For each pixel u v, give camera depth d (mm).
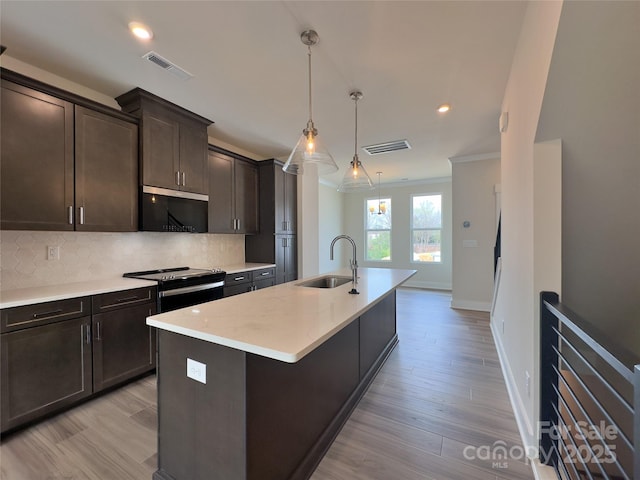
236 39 1952
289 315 1572
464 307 5016
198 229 3232
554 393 1535
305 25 1824
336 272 3430
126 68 2289
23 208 1997
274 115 3160
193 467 1377
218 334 1268
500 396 2289
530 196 1703
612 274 1735
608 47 1231
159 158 2822
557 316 1357
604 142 1472
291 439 1502
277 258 4348
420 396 2301
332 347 1916
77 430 1874
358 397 2244
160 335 1492
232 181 3914
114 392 2322
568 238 1716
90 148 2359
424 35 1920
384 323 3004
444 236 6906
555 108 1444
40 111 2078
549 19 1335
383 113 3115
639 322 1831
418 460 1648
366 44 2006
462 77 2424
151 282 2586
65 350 2041
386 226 7641
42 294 2023
